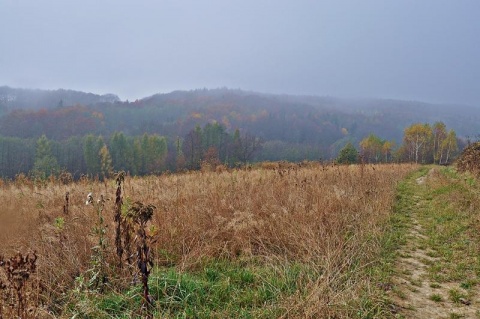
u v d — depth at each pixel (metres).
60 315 3.33
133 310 3.42
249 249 5.06
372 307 3.78
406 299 4.28
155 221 5.43
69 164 60.34
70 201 7.07
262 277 4.27
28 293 3.10
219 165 14.82
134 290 3.68
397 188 14.20
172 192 7.69
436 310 4.04
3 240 4.70
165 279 3.92
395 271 5.20
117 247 4.06
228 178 10.60
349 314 3.56
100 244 4.05
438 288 4.67
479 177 12.77
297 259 4.93
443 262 5.67
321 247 5.20
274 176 10.86
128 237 4.05
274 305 3.61
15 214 5.64
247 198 7.26
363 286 4.21
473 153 15.62
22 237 4.82
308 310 3.35
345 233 6.34
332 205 7.59
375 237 6.36
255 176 11.20
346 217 7.02
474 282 4.85
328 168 14.41
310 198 7.80
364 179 11.98
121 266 4.08
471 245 6.39
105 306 3.53
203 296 3.82
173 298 3.67
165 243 5.09
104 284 3.85
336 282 4.03
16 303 2.94
